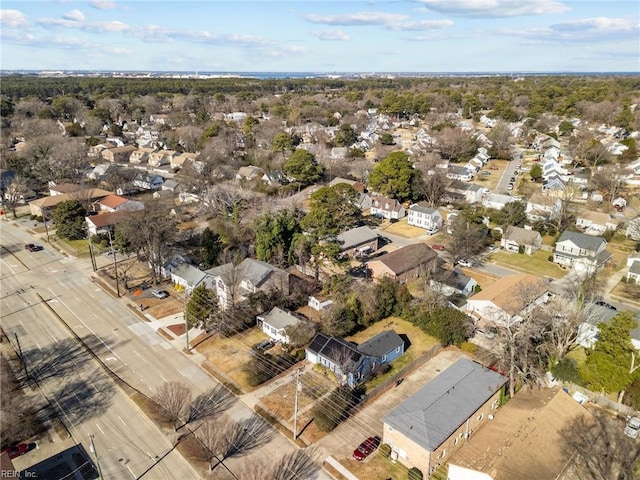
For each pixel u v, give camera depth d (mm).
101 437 32375
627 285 55438
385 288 48000
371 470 29531
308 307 49750
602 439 30641
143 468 29719
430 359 41719
